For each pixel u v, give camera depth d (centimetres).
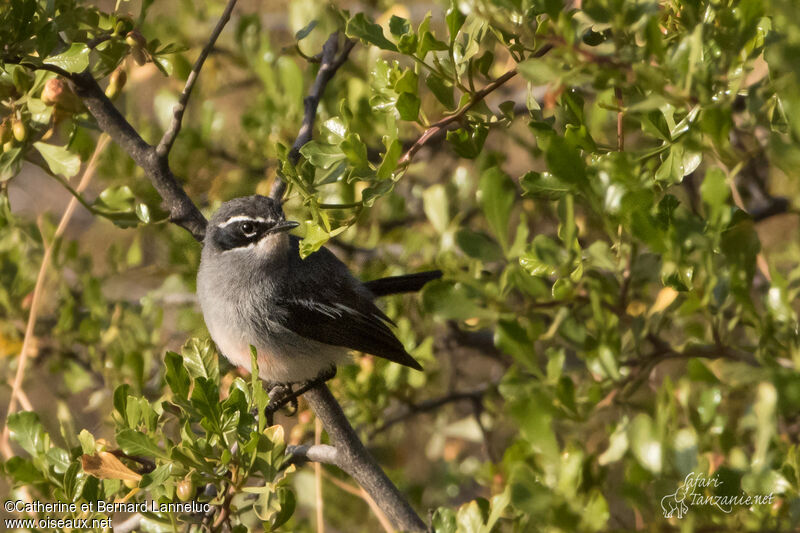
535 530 757
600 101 875
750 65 729
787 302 727
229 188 1552
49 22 970
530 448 798
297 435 1303
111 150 1484
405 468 1644
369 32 884
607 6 714
